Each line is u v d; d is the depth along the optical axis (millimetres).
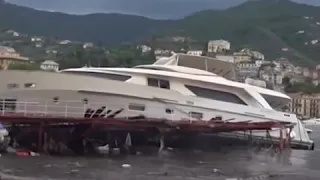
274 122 37281
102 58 178375
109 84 33469
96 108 33219
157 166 27719
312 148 44562
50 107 32562
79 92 32719
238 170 27969
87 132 33062
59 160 28047
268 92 41719
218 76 39688
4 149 30328
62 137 33375
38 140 31766
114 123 32250
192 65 42031
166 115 34969
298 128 44469
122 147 35594
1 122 30969
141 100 34281
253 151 39812
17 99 32406
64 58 191000
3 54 188125
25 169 23859
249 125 36281
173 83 36406
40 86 32406
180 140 38156
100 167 26078
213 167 28672
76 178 22125
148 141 36844
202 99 36250
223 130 36250
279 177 26156
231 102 37875
